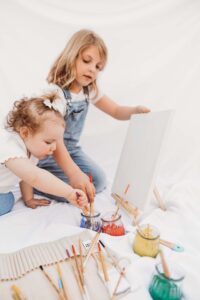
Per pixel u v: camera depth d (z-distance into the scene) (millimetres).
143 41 1181
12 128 835
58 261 610
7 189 905
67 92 1006
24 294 518
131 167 912
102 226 787
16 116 837
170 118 790
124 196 911
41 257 628
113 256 633
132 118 1007
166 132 788
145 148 861
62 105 969
